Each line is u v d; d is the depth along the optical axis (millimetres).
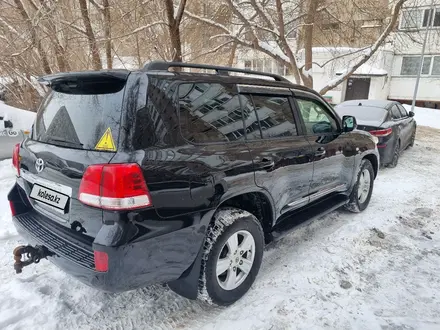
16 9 8023
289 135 3230
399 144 7688
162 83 2227
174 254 2168
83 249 2133
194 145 2326
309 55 10312
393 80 22422
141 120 2057
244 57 14516
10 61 8180
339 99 21812
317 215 3629
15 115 6332
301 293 2814
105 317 2473
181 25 10414
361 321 2510
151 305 2625
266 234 3129
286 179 3068
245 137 2742
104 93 2186
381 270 3223
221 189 2393
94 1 8305
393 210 4816
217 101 2582
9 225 3930
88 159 2020
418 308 2684
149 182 1990
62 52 8289
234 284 2646
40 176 2373
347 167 4098
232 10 8742
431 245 3781
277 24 10211
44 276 2941
